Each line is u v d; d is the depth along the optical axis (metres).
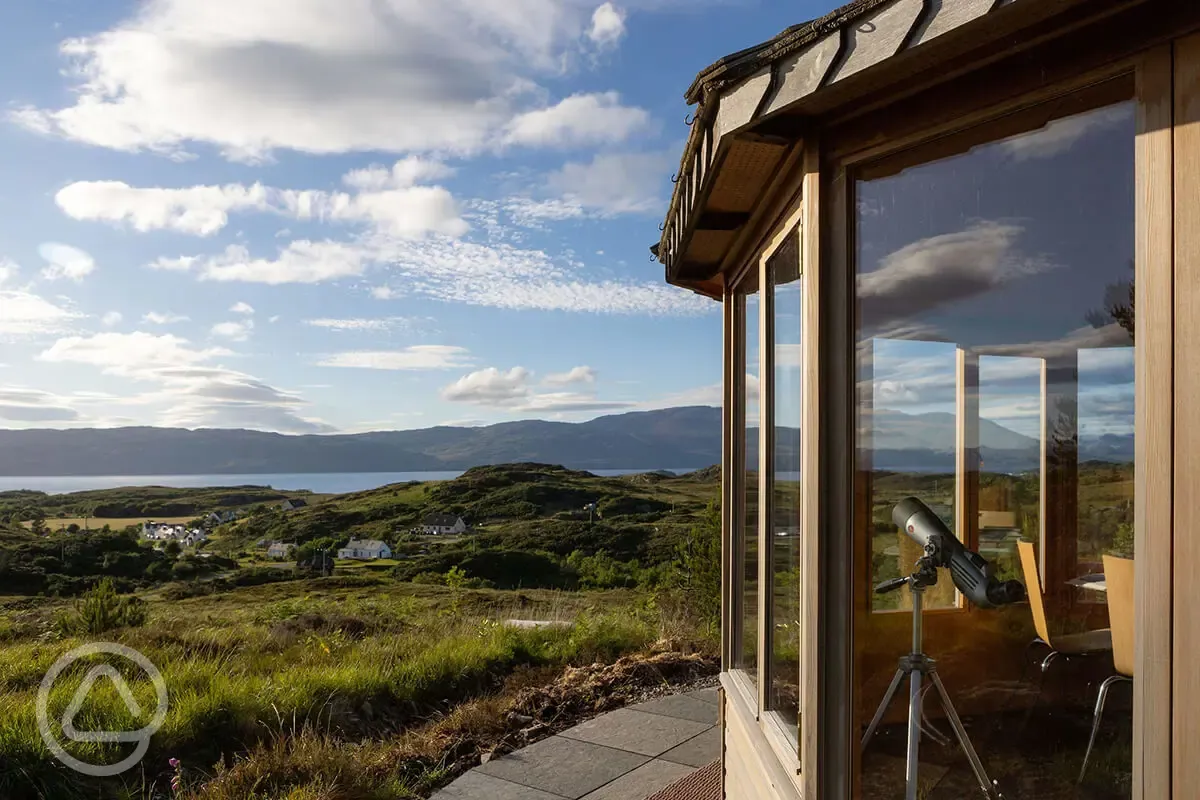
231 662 7.52
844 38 1.51
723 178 2.32
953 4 1.30
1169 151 1.27
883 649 1.95
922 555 1.98
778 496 2.51
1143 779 1.28
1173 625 1.23
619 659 7.38
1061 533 2.00
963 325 2.09
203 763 5.11
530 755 4.82
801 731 2.07
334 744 5.25
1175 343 1.25
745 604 3.16
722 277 3.59
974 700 2.04
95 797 4.50
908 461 2.03
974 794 2.00
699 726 5.29
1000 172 1.66
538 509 66.25
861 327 1.90
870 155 1.81
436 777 4.66
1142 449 1.30
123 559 38.38
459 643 8.11
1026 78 1.49
